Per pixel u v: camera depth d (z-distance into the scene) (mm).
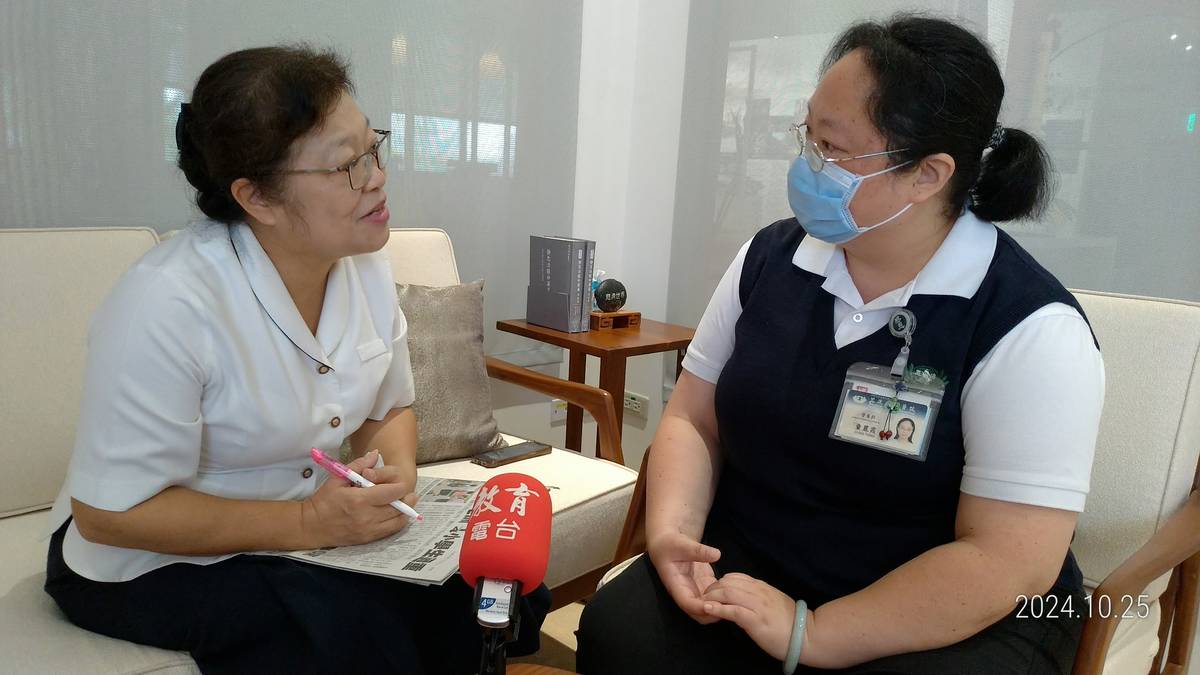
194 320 1101
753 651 1123
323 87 1083
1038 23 2049
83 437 1084
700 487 1290
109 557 1131
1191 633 1360
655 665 1116
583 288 2568
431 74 2418
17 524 1518
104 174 1914
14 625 1152
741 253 1358
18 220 1812
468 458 1912
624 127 3010
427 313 1923
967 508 1039
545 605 1267
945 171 1025
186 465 1121
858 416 1097
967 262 1077
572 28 2754
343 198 1118
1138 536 1392
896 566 1126
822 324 1165
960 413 1061
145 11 1913
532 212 2773
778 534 1203
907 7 2229
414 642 1194
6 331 1544
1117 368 1446
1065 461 980
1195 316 1410
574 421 2641
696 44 2762
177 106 1996
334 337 1271
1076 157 2029
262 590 1111
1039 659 1015
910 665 988
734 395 1208
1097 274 2029
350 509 1148
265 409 1170
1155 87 1887
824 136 1062
